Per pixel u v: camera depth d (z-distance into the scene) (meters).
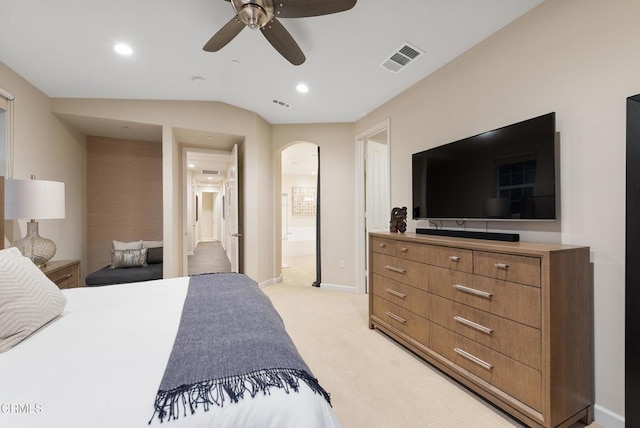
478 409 1.65
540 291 1.42
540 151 1.75
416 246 2.21
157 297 1.59
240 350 0.96
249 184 3.99
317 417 0.77
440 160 2.53
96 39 2.17
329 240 4.26
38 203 2.25
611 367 1.51
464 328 1.82
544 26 1.83
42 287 1.24
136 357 0.93
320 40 2.23
